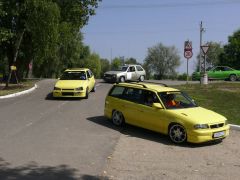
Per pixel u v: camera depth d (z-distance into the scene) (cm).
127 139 1146
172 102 1202
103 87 2797
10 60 3388
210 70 3759
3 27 2769
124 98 1321
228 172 852
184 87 2488
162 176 811
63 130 1242
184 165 897
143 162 910
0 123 1339
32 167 846
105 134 1201
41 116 1492
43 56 2912
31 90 2495
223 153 1016
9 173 802
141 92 1272
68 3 3425
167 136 1206
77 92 1992
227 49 6694
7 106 1759
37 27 2758
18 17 2923
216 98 1966
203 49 2623
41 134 1175
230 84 2681
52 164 872
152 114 1195
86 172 822
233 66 6606
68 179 773
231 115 1530
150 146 1072
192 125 1077
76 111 1627
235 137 1208
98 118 1474
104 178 786
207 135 1079
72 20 3522
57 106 1767
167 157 962
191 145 1098
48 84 3056
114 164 885
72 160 907
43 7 2734
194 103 1253
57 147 1023
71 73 2173
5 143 1055
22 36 3000
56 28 2825
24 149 995
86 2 3531
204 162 927
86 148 1021
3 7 2742
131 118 1279
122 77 3331
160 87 1284
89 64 8300
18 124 1325
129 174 817
